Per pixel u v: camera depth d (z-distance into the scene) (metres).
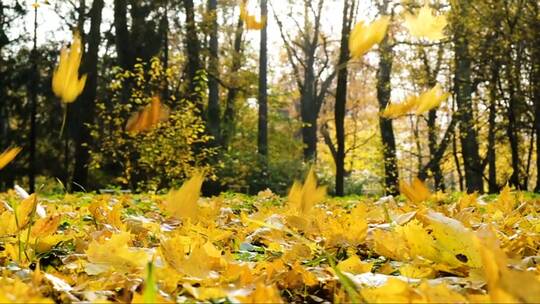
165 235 3.12
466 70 26.88
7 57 34.81
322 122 50.88
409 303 1.26
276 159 32.81
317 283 1.86
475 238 1.03
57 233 3.36
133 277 1.78
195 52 28.94
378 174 34.38
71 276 1.94
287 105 41.69
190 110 19.88
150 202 6.85
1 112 39.06
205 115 32.28
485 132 32.69
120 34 27.36
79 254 2.46
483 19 23.39
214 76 31.31
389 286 1.30
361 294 1.30
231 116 35.88
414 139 35.50
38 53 34.72
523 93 25.59
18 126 38.09
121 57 27.30
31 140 32.84
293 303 1.77
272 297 1.23
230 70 33.19
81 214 4.33
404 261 2.32
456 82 26.70
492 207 4.59
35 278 1.67
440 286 1.26
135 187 21.36
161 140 19.16
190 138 19.62
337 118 21.34
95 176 27.75
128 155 20.08
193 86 28.73
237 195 10.23
